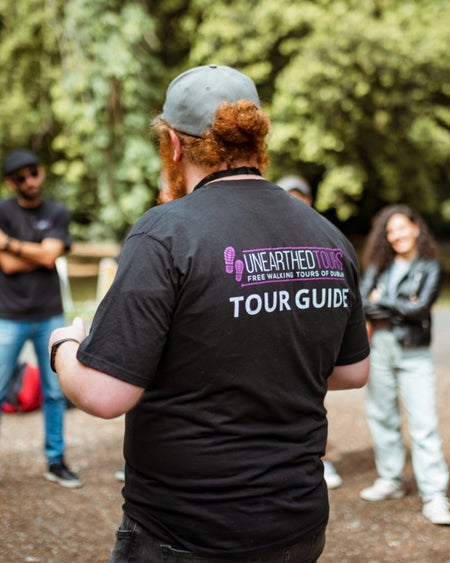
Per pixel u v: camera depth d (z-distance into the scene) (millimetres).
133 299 1494
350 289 1736
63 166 15211
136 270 1512
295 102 13555
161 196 1794
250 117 1626
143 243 1536
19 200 4340
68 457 4961
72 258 21188
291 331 1586
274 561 1567
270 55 14430
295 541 1574
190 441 1539
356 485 4469
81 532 3744
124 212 14648
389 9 14375
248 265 1550
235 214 1596
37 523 3826
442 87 14109
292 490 1585
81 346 1521
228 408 1543
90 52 13602
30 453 5000
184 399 1543
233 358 1527
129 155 14164
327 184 14742
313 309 1626
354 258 1775
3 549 3498
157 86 14734
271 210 1644
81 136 14477
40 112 15414
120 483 4473
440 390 6914
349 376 1829
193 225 1549
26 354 8234
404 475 4613
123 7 14078
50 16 13750
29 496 4191
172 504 1550
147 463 1581
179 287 1511
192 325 1514
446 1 14445
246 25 14031
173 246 1520
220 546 1526
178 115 1671
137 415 1595
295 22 13609
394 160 15180
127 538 1616
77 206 16531
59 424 4418
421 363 4027
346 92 13562
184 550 1544
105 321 1503
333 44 13266
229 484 1531
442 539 3672
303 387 1633
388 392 4180
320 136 13797
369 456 5055
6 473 4578
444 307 12602
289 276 1596
